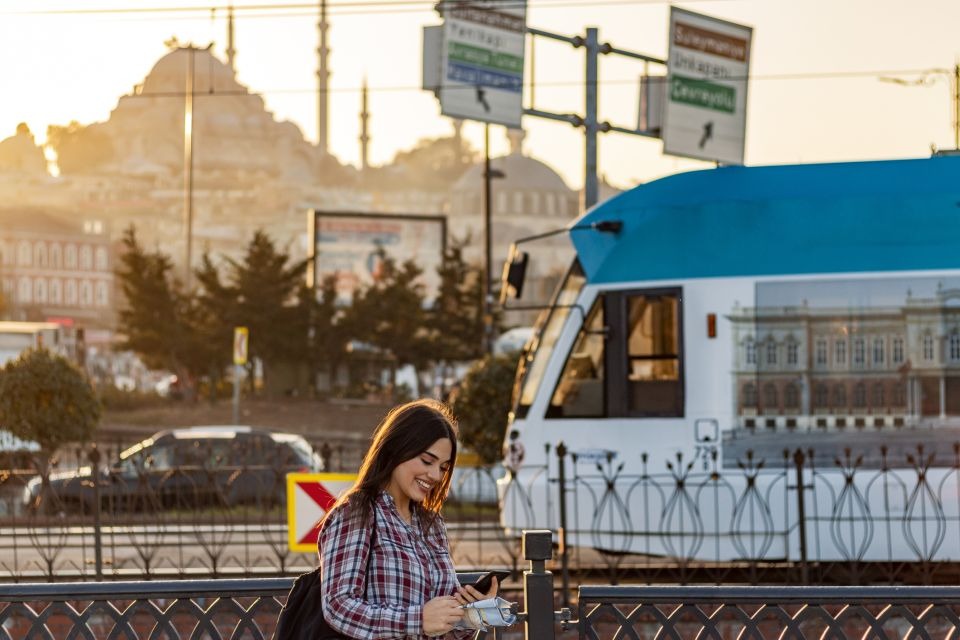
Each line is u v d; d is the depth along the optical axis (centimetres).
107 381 6825
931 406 1490
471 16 2077
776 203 1541
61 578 1527
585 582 1583
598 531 1565
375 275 5991
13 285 13450
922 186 1527
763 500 1509
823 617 627
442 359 5894
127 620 645
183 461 2364
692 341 1542
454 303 5897
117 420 5675
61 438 2736
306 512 1303
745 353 1526
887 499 1487
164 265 6141
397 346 5847
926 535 1477
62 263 13988
